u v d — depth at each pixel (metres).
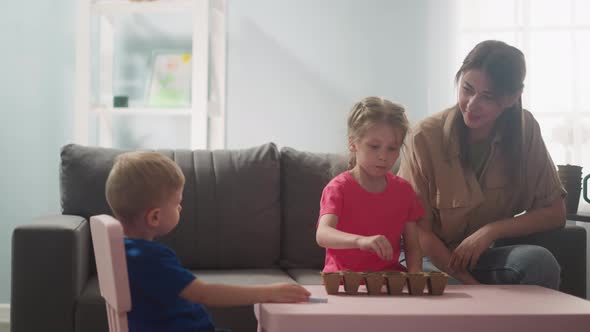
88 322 1.79
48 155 3.09
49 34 3.08
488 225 1.80
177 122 3.13
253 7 3.08
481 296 1.28
